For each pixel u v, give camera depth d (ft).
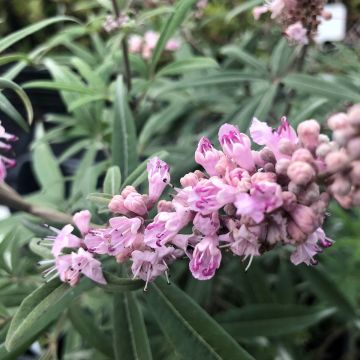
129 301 0.44
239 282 0.67
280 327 0.57
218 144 0.55
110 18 0.58
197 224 0.31
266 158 0.32
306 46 0.59
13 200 0.40
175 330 0.41
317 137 0.30
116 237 0.34
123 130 0.50
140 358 0.42
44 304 0.35
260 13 0.57
